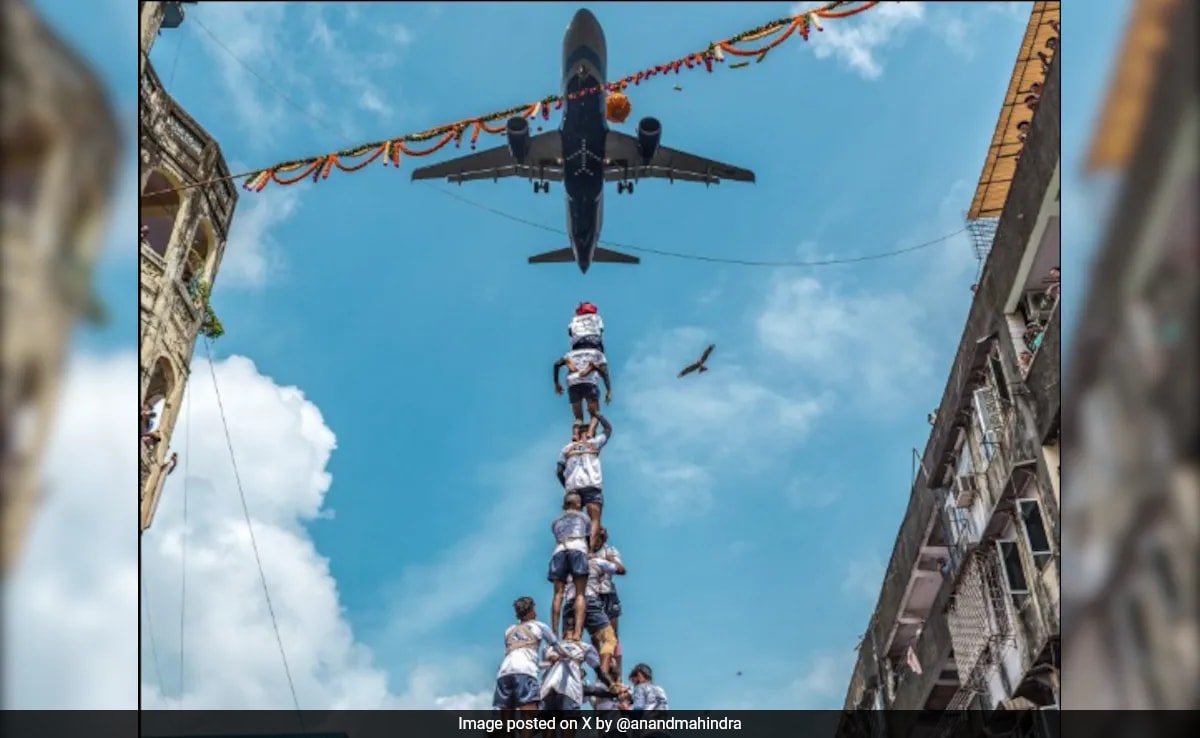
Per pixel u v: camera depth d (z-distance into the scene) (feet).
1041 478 53.47
